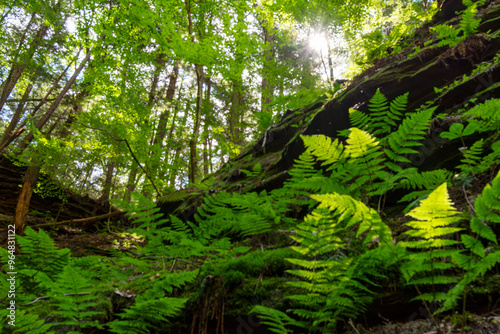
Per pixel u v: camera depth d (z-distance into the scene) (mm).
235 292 1943
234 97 10227
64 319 1829
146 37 5469
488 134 2697
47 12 7559
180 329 1940
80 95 11867
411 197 2340
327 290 1454
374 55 6508
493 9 5273
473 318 1295
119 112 7312
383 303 1589
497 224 1681
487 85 3287
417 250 1814
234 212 3193
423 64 4543
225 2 5590
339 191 2428
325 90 7227
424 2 9438
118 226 8961
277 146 6789
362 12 8648
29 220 7777
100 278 2572
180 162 7473
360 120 3062
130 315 1694
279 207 3158
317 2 8133
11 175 8836
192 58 5484
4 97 11578
